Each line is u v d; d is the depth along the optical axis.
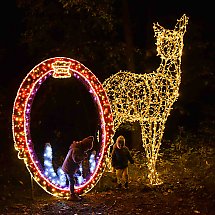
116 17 21.11
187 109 23.52
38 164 12.17
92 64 21.41
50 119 22.03
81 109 22.30
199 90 23.02
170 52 13.91
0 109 20.61
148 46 21.47
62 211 11.20
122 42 21.17
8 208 11.65
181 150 18.33
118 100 14.86
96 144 19.58
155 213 10.74
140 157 17.56
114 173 14.58
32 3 20.42
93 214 10.83
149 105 14.39
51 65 12.30
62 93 22.09
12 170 16.27
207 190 12.50
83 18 20.72
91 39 21.06
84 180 12.66
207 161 16.03
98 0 19.41
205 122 22.06
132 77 14.73
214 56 22.48
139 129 19.28
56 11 20.67
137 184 13.70
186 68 22.47
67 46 20.94
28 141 12.06
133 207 11.30
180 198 11.91
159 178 14.20
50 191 12.30
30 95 12.08
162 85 14.21
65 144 21.64
